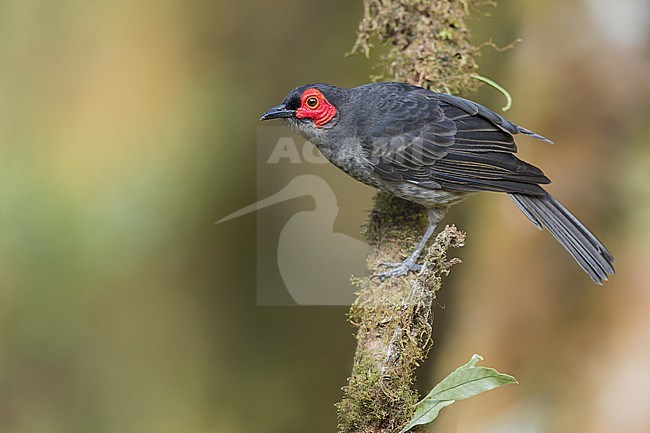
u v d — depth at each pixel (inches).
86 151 483.5
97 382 489.4
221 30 516.7
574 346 371.2
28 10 505.7
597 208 389.4
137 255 476.7
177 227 486.3
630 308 371.9
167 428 490.9
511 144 331.6
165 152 490.0
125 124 493.4
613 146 397.1
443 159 323.3
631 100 396.8
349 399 264.4
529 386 372.8
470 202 463.5
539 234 390.6
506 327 381.7
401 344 272.8
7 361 476.7
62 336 479.2
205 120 499.5
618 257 381.1
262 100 509.7
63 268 465.7
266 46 518.6
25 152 480.7
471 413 374.0
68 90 498.6
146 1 514.0
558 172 396.2
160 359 498.6
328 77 516.4
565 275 382.3
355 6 522.3
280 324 511.5
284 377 508.1
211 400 499.8
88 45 505.7
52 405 482.3
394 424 261.0
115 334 491.2
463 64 337.4
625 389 357.7
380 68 508.1
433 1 336.8
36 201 463.8
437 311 457.4
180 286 498.0
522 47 421.4
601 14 402.6
